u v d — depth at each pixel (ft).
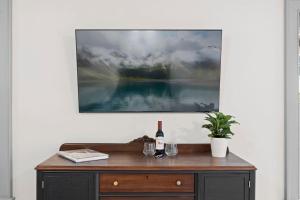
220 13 8.99
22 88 8.92
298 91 8.97
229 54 9.00
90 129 8.99
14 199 8.89
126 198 7.12
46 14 8.92
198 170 7.11
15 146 8.95
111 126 9.00
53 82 8.95
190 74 8.86
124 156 8.21
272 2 9.00
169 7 8.97
